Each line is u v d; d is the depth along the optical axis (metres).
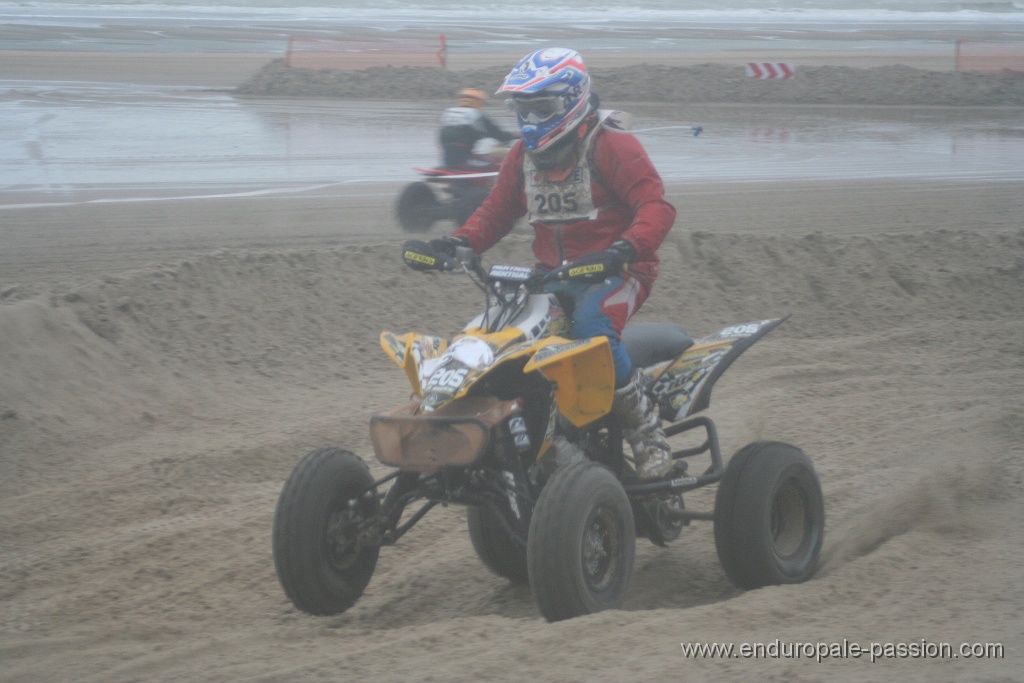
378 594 8.27
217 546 9.16
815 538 8.13
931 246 19.34
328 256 16.12
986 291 18.41
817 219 23.08
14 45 56.62
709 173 28.59
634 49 65.06
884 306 17.50
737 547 7.61
